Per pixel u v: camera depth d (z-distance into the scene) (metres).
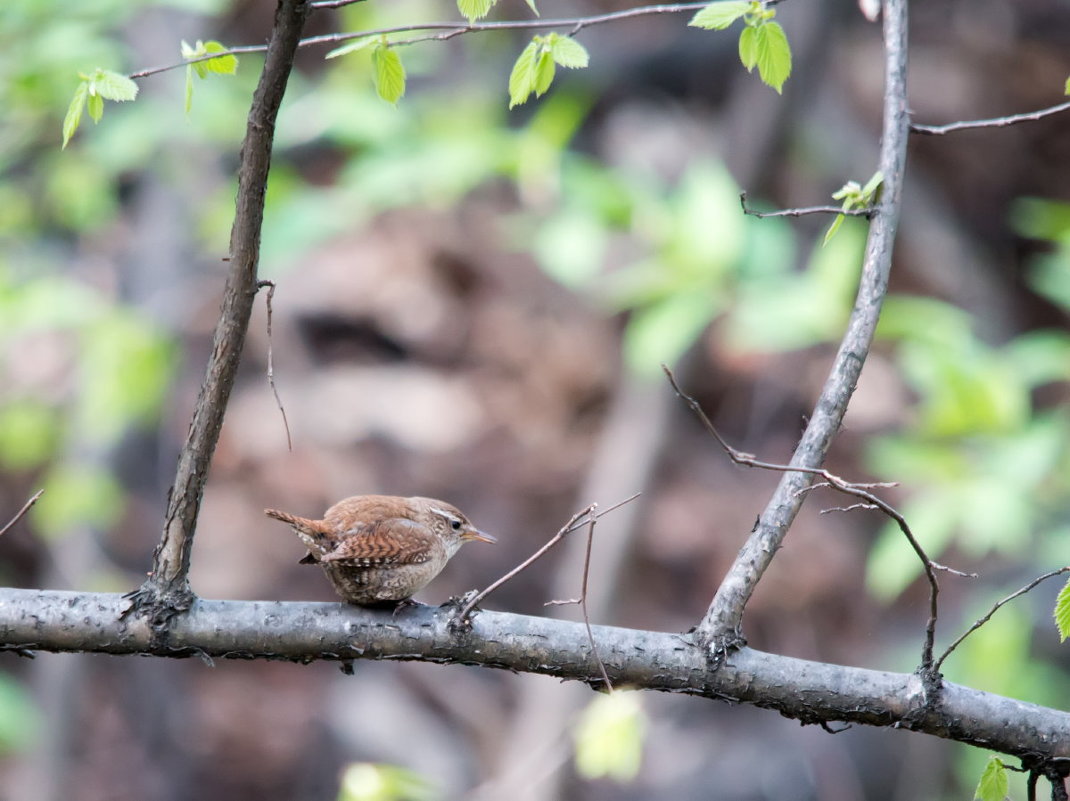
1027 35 20.20
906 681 4.84
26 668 13.30
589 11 17.23
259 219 4.46
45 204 11.43
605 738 7.82
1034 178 18.72
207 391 4.63
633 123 16.45
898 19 5.36
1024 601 11.95
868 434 15.37
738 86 14.27
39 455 12.05
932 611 4.75
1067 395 15.45
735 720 13.23
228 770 13.27
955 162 18.69
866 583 14.34
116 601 4.82
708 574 14.52
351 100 10.45
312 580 14.05
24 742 10.11
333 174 14.11
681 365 12.81
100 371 10.27
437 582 13.92
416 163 10.11
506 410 15.84
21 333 10.89
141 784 13.01
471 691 13.55
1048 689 10.14
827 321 9.59
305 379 15.78
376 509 6.01
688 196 10.20
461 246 17.05
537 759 10.85
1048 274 9.91
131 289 11.78
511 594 13.98
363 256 16.89
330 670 14.16
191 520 4.78
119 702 13.55
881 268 5.03
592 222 10.27
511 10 14.77
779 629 14.19
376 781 6.89
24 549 14.27
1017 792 9.48
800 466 4.89
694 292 9.82
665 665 4.81
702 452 15.82
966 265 17.19
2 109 9.88
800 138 15.63
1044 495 9.62
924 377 9.39
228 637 4.86
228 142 10.72
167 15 11.70
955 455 9.24
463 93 13.34
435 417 15.55
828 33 13.94
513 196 17.34
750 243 10.29
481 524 14.55
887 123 5.21
